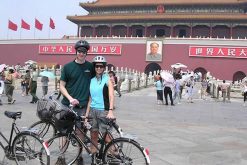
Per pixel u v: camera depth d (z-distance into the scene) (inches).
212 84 1740.9
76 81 345.1
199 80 2396.7
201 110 1016.9
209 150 463.2
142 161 304.3
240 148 483.8
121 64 3117.6
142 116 798.5
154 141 508.1
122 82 1712.6
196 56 2913.4
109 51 3152.1
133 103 1132.5
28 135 324.8
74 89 345.4
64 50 3265.3
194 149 465.4
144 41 3056.1
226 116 887.7
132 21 3376.0
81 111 346.0
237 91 1929.1
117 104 1070.4
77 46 342.0
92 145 333.7
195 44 2920.8
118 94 1443.2
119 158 311.6
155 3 3336.6
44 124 360.8
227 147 486.9
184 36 3353.8
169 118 784.9
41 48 3358.8
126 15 3356.3
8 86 935.7
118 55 3127.5
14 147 331.9
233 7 3193.9
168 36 3390.7
